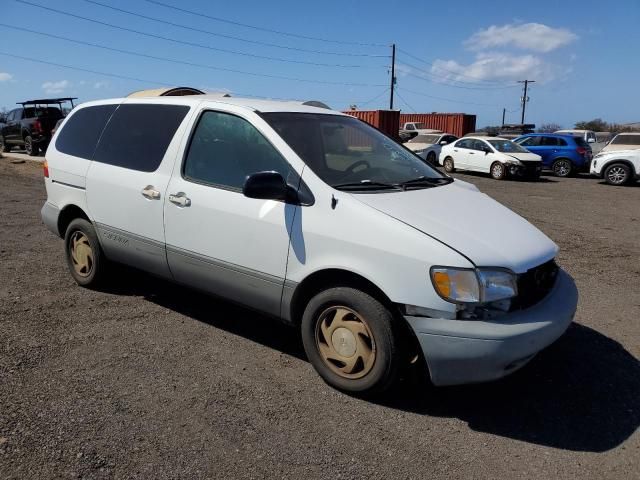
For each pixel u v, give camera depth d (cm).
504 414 321
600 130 5234
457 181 433
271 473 260
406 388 345
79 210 495
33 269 567
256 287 361
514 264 303
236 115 386
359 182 355
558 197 1401
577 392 347
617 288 569
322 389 340
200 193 385
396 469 267
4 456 262
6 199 1034
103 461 262
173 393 328
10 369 347
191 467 262
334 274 329
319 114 417
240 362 372
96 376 344
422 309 296
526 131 3422
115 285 511
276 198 344
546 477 266
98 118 492
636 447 292
